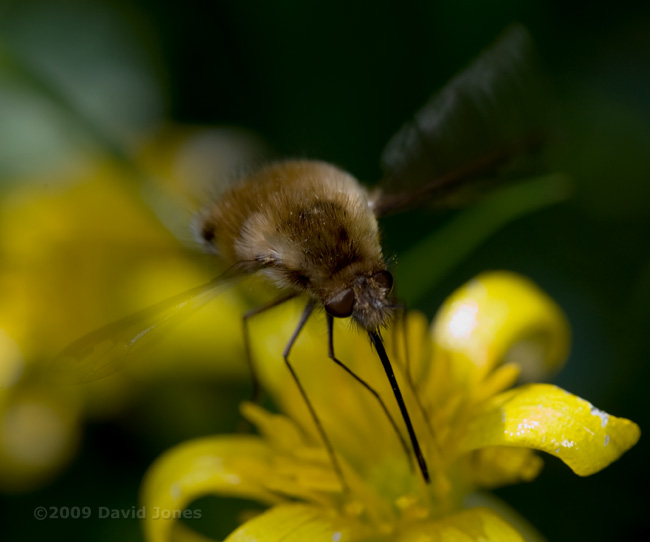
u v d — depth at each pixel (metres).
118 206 0.13
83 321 0.13
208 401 0.13
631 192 0.13
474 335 0.11
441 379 0.11
